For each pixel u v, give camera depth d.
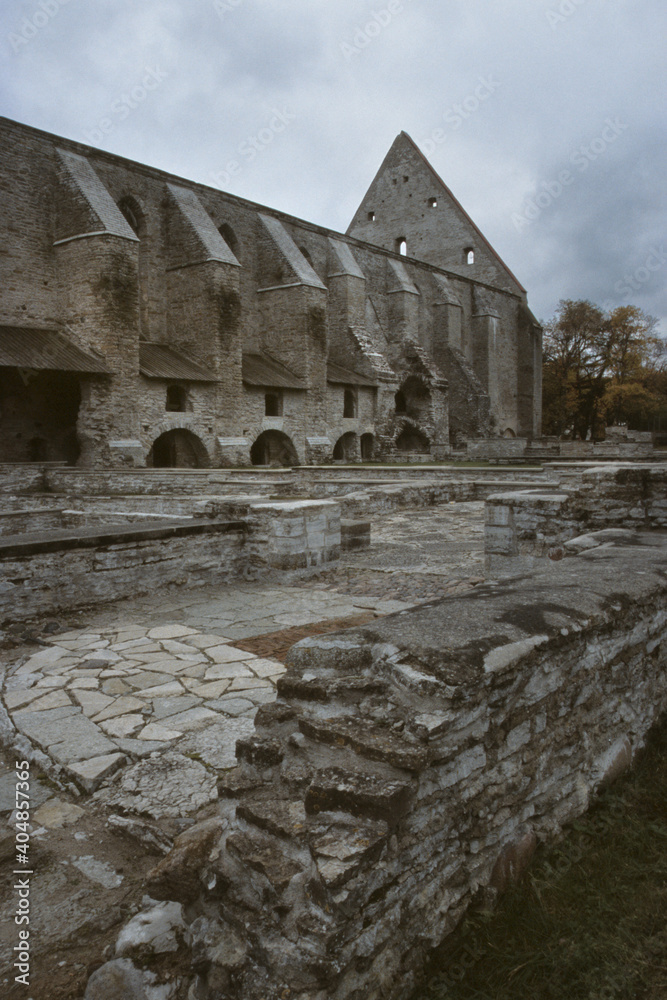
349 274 41.03
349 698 2.54
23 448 26.45
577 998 2.07
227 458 29.98
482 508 15.34
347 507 14.27
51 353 24.45
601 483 7.38
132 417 26.22
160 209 31.50
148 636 5.65
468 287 53.81
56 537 6.47
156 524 7.55
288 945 1.97
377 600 6.83
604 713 3.22
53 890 2.66
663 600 3.78
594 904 2.43
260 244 36.34
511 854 2.55
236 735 3.72
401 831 2.15
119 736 3.73
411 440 46.56
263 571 7.91
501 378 56.88
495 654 2.49
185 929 2.33
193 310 30.81
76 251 26.05
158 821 2.94
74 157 27.14
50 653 5.20
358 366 40.84
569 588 3.44
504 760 2.57
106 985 2.19
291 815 2.24
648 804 3.06
